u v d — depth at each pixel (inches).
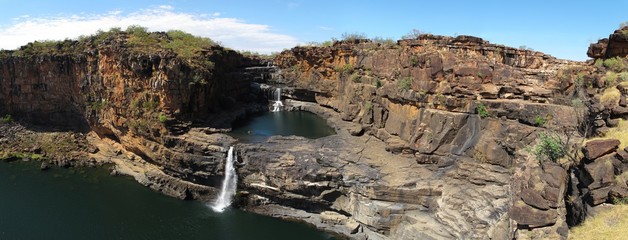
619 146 926.4
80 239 1519.4
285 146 1919.3
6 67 2746.1
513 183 1157.1
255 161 1777.8
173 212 1761.8
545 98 1461.6
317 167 1674.5
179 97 2121.1
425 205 1448.1
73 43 2669.8
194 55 2362.2
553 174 941.8
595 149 921.5
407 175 1568.7
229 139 2005.4
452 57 1659.7
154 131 2055.9
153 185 2033.7
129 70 2176.4
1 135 2632.9
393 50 2057.1
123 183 2085.4
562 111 1311.5
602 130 1067.9
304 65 3260.3
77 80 2561.5
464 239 1222.3
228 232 1590.8
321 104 3051.2
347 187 1595.7
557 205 904.9
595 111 1135.0
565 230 866.8
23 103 2778.1
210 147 1891.0
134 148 2215.8
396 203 1488.7
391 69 2028.8
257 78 3489.2
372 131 2090.3
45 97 2726.4
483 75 1568.7
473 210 1282.0
